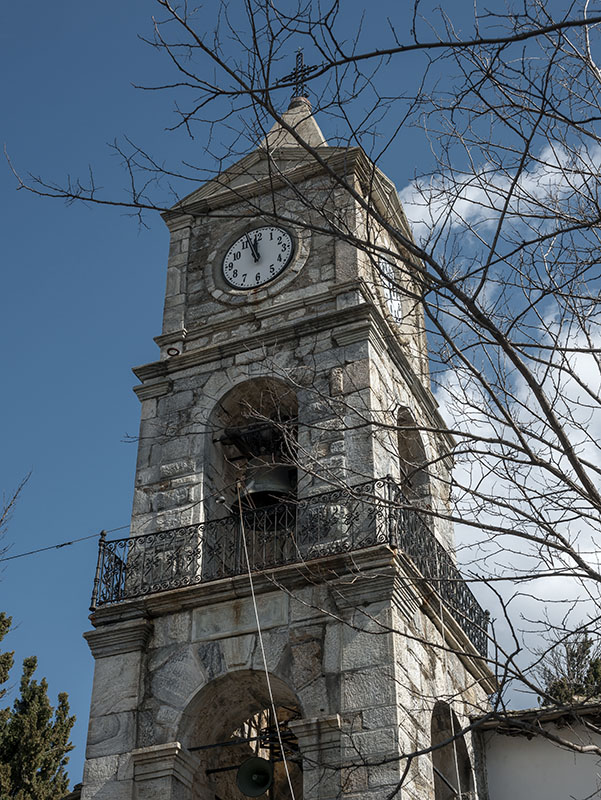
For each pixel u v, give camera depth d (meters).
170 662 16.50
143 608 16.98
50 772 25.47
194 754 15.98
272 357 19.05
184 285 20.94
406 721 14.98
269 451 18.81
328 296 19.34
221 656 16.20
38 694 26.72
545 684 12.91
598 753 10.17
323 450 17.56
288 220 9.88
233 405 19.25
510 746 18.23
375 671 15.14
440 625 17.34
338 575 16.06
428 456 20.31
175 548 17.50
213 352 19.55
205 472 18.47
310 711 15.21
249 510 17.89
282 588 14.57
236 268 20.73
